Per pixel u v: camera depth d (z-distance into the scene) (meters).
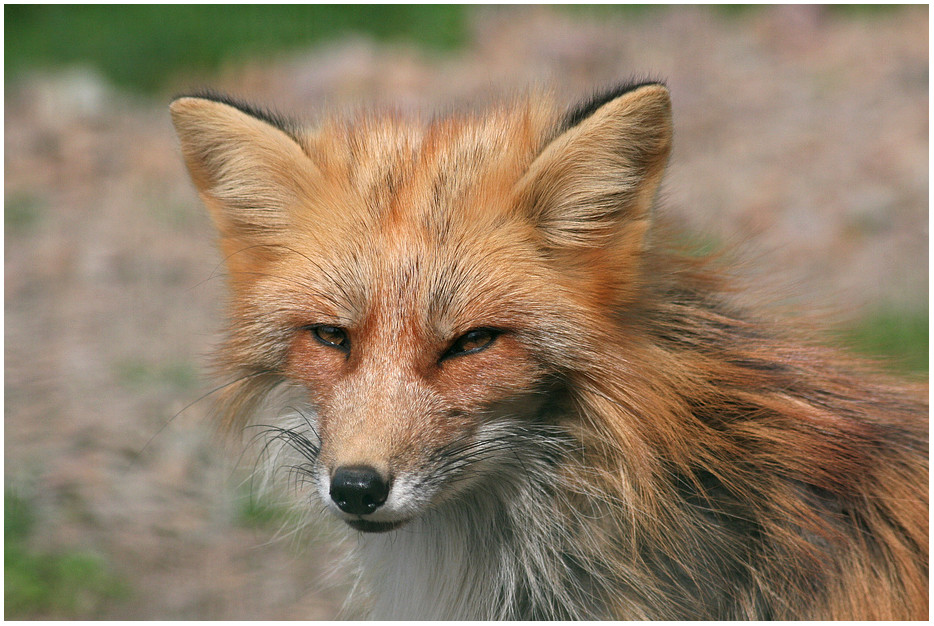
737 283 7.48
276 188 6.86
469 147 6.69
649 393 6.37
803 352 7.08
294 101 25.30
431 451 6.12
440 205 6.39
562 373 6.36
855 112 21.91
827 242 17.08
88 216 20.59
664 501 6.38
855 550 6.52
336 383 6.36
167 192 21.75
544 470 6.67
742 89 24.14
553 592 6.83
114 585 9.81
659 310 6.66
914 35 25.92
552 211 6.36
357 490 5.85
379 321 6.24
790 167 19.98
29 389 13.33
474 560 7.05
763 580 6.54
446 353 6.27
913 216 17.61
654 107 6.22
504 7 31.33
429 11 32.03
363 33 31.09
